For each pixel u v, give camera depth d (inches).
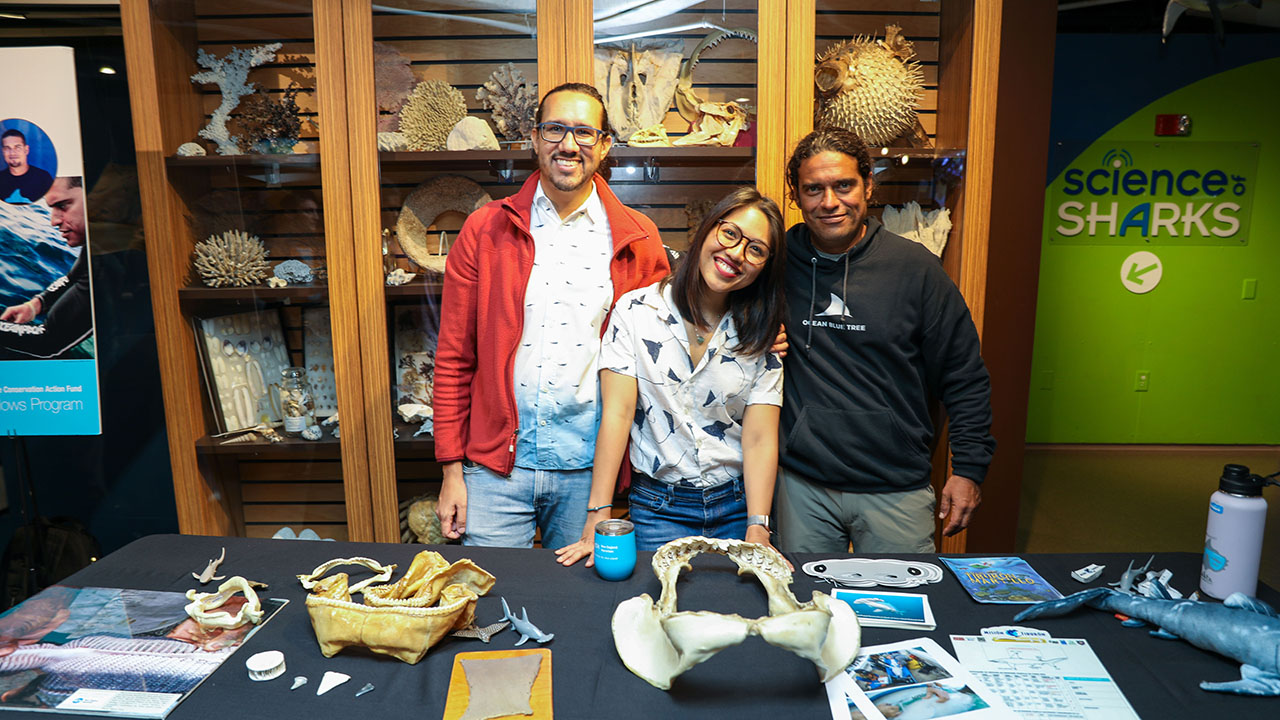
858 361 70.0
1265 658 39.4
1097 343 195.3
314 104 90.8
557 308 72.0
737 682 39.9
